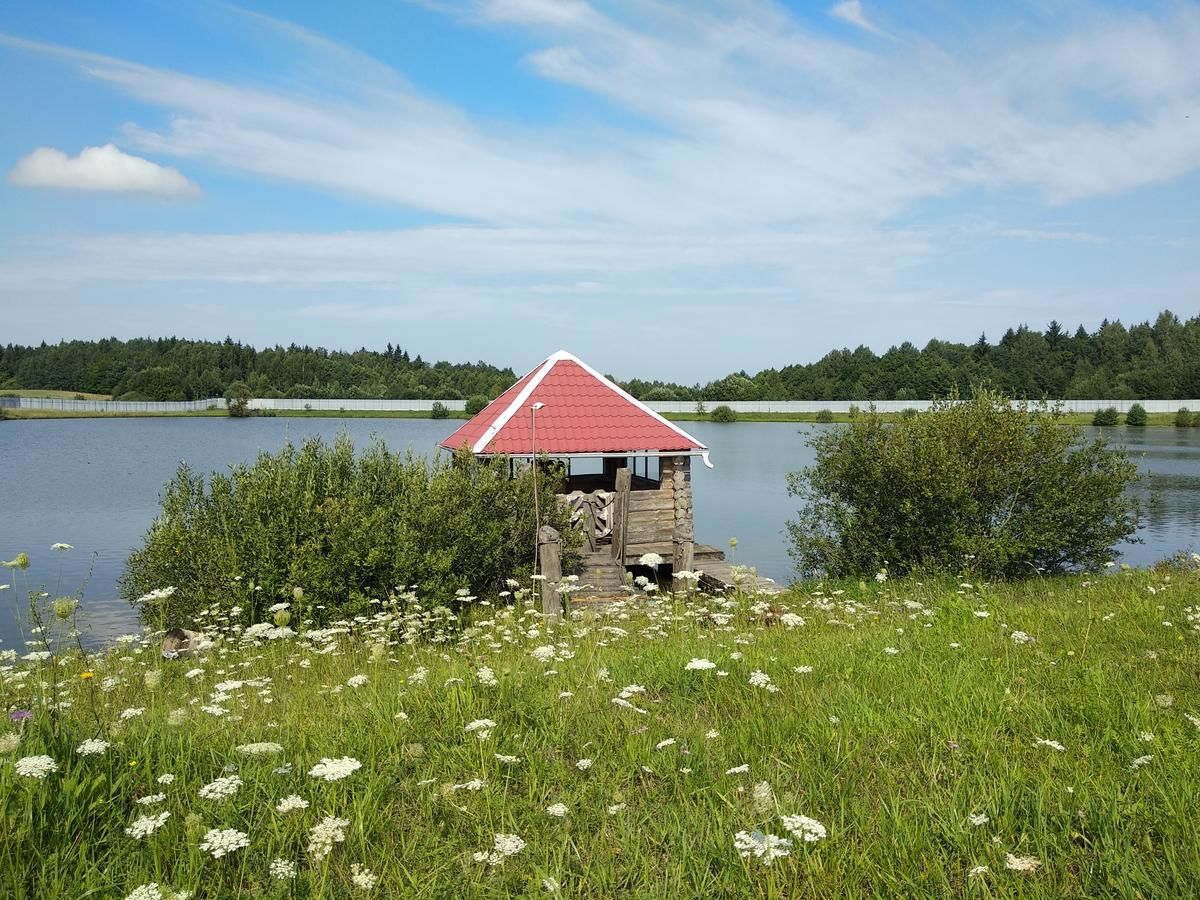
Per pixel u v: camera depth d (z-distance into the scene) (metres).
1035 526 16.86
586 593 14.46
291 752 5.09
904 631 9.27
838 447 18.77
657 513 19.23
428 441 64.88
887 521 17.69
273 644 9.84
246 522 13.38
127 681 7.93
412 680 6.48
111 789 4.24
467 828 4.29
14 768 3.86
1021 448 17.06
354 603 12.27
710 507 36.16
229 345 152.50
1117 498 17.73
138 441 73.25
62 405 124.69
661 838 4.20
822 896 3.72
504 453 17.33
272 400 127.19
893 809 4.38
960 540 16.34
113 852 3.84
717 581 15.59
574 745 5.32
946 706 6.04
